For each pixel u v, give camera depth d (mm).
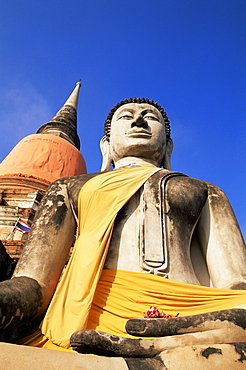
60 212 6043
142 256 5129
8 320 4207
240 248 5410
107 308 4609
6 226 16719
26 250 5520
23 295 4496
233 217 5895
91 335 3475
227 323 3590
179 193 5910
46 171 22828
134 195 5973
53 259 5488
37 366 2869
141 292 4613
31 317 4664
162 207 5727
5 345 3064
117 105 8750
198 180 6562
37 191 20203
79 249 5219
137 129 7730
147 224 5488
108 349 3451
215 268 5340
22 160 23109
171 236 5480
